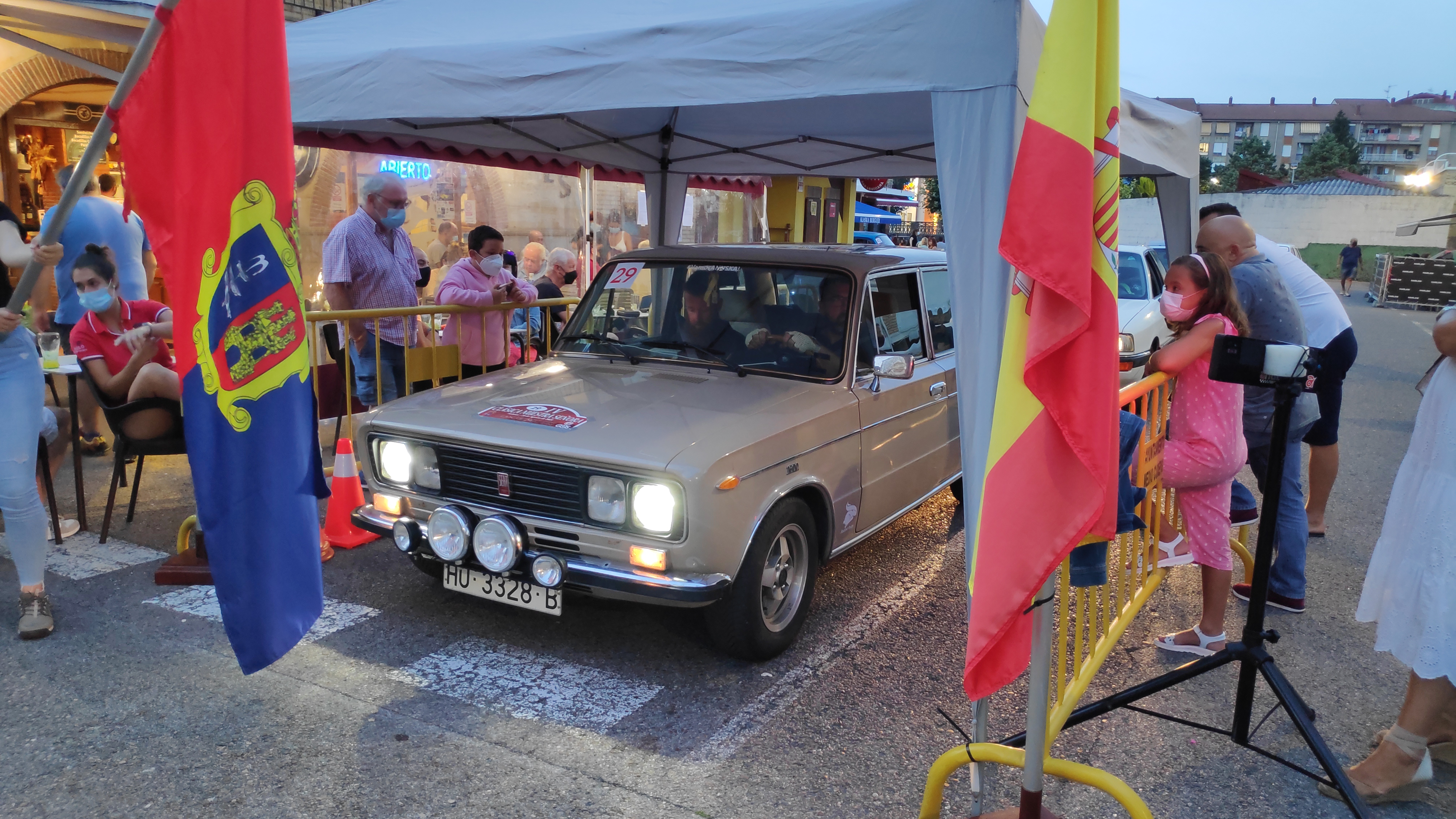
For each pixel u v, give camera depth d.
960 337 3.26
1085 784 2.76
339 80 4.62
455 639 4.19
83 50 7.59
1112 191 2.23
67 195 3.26
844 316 4.61
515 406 4.13
